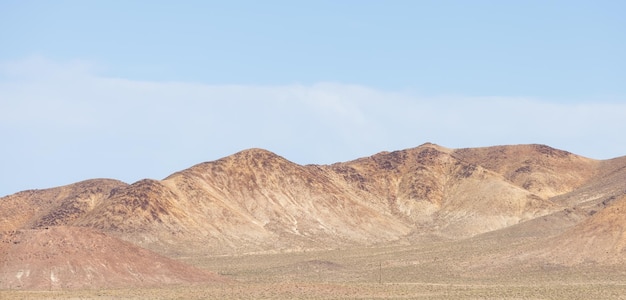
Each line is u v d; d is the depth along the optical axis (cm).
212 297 15062
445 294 15712
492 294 15538
